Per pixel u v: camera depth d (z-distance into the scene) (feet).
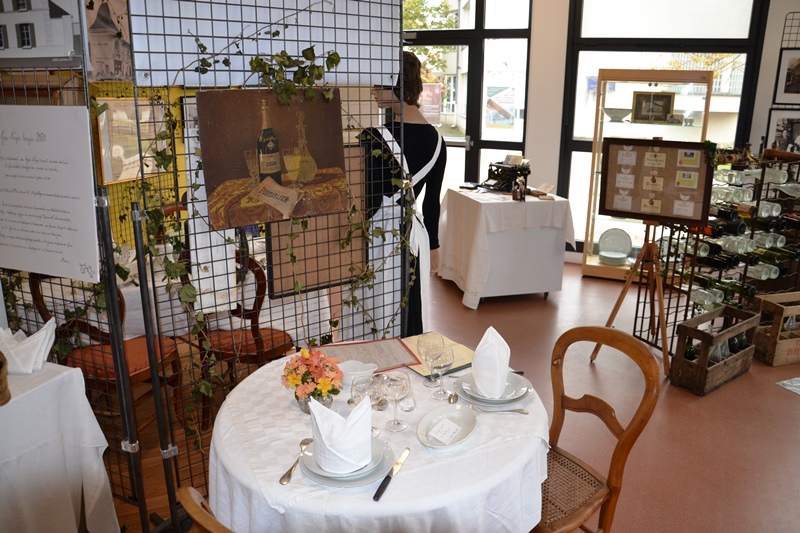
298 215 7.97
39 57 6.32
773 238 13.29
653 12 17.92
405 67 9.59
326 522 4.99
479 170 20.76
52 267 6.92
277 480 5.25
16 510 6.70
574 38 18.58
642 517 8.52
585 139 19.29
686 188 11.91
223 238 7.85
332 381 6.07
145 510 7.38
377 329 10.07
